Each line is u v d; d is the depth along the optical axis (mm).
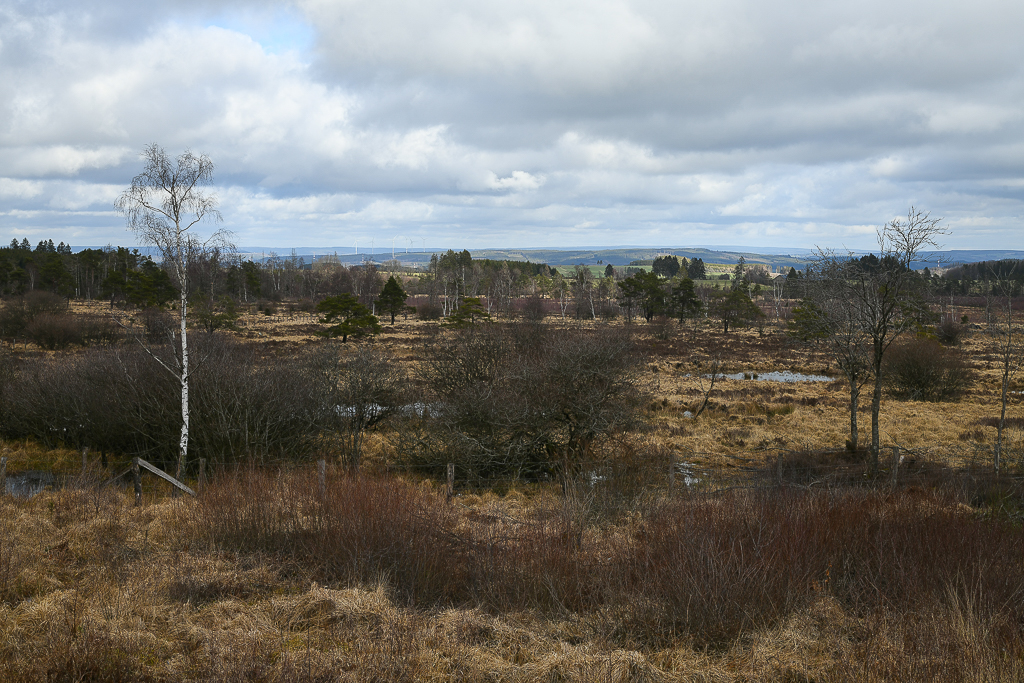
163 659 5938
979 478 13055
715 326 85000
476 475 15711
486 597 7176
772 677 5648
